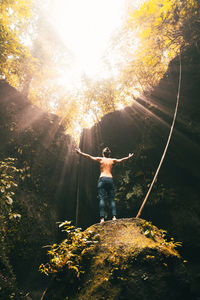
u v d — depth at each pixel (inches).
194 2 237.5
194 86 278.1
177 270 124.9
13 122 333.7
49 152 378.3
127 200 326.6
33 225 284.2
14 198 276.7
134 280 119.7
